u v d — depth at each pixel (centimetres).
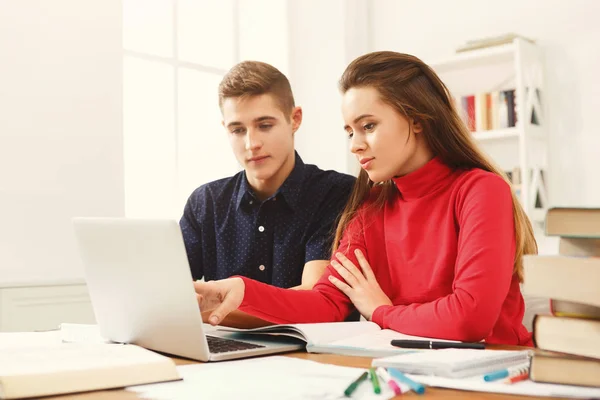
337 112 375
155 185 319
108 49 279
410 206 133
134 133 313
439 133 130
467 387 66
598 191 308
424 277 129
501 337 122
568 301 69
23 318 241
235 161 355
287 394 64
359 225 142
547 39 324
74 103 267
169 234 84
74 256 264
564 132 317
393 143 123
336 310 126
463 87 353
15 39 251
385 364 76
